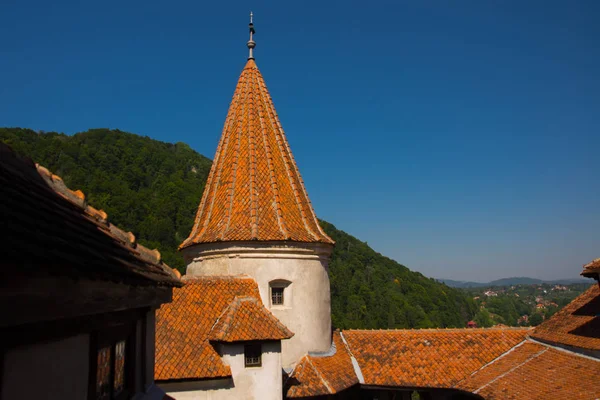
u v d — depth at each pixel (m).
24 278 3.84
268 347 17.81
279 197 22.59
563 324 22.66
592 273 20.78
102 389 7.75
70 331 6.04
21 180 6.75
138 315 10.20
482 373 21.83
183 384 16.70
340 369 21.50
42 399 5.22
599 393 16.12
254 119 24.62
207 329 18.47
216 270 21.38
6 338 4.45
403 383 22.00
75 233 6.25
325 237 22.88
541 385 18.61
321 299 22.22
